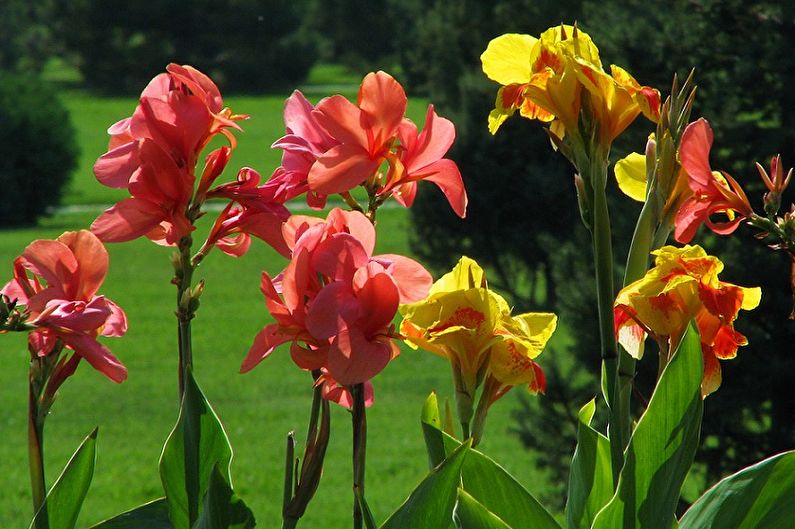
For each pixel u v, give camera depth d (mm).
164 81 1744
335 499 9906
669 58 6645
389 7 68000
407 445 11531
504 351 1729
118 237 1622
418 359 15578
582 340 7156
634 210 6375
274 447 11562
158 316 18531
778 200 1731
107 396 13789
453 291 1741
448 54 13469
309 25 76375
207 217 22922
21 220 28422
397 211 29047
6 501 9609
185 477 1628
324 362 1550
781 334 6359
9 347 17047
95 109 57656
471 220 12367
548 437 7629
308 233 1548
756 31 6637
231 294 20391
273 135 45969
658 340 1718
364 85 1645
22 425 12391
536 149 12109
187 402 1601
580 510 1848
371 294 1507
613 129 1669
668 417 1552
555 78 1664
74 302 1634
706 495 1676
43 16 75875
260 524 9156
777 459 1626
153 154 1592
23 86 29391
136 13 64625
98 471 10758
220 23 66312
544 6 11211
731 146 6477
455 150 12289
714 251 6488
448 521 1483
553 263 7645
